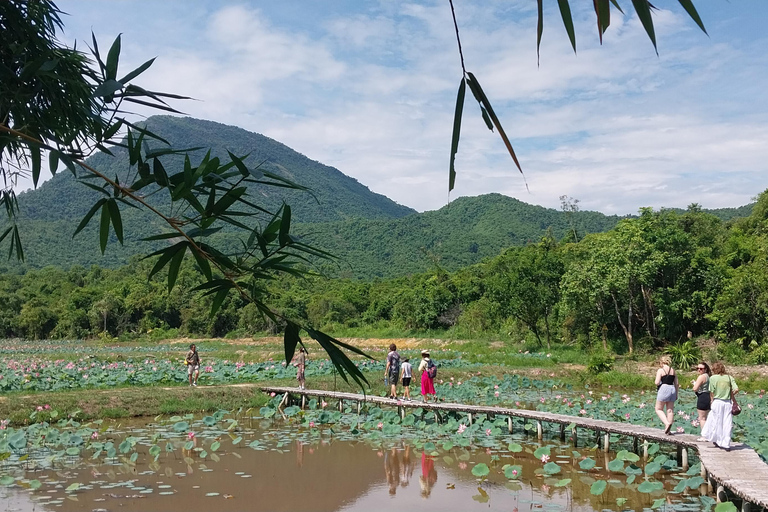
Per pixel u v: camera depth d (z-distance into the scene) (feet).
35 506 25.36
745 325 75.87
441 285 141.69
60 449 36.14
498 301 99.30
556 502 26.73
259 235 7.27
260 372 72.43
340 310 165.89
